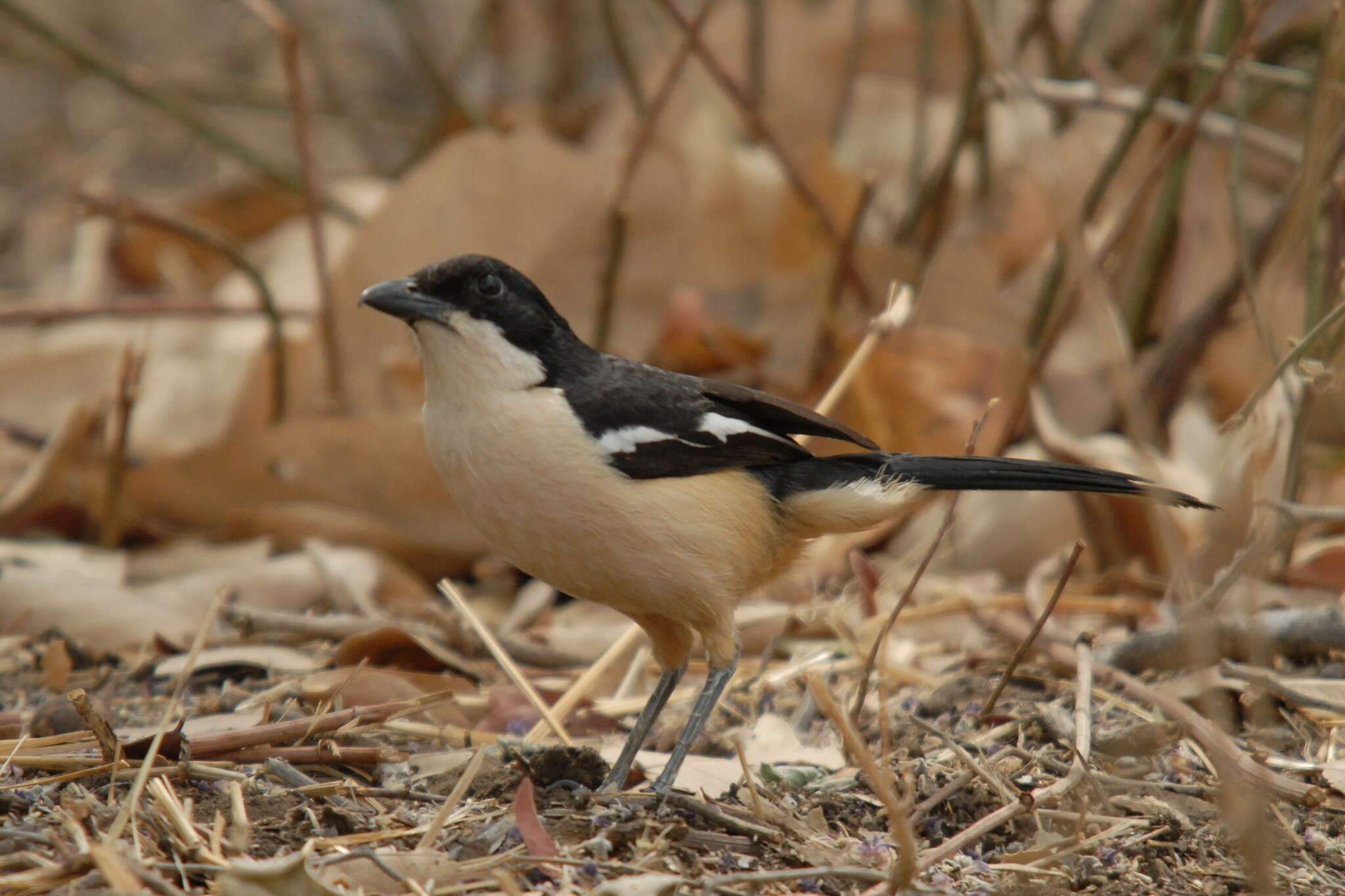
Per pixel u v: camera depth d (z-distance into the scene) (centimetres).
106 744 649
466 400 686
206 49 2122
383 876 557
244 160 1411
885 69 1531
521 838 597
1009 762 716
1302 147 931
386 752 686
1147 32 1458
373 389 1259
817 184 1281
